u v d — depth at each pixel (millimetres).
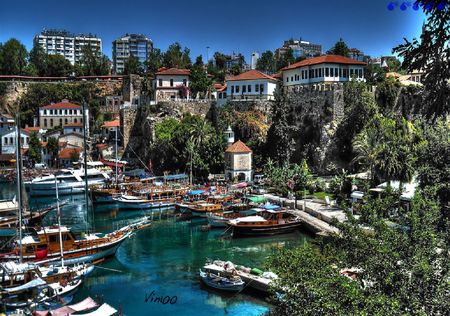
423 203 29766
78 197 109688
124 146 147375
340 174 100562
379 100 114562
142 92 169250
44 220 84375
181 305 46156
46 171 133375
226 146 121438
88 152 152500
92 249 57250
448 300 23609
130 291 49938
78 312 39656
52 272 48969
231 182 111250
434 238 26609
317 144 117062
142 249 65938
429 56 15156
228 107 136750
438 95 15617
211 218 77250
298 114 123500
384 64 168000
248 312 44219
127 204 93562
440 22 14578
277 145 120438
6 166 146125
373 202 32312
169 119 136500
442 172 44062
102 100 187000
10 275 45781
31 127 174000
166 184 108875
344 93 117750
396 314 22641
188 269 57000
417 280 24375
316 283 25953
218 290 49375
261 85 136125
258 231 72250
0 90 182500
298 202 86625
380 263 25844
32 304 43188
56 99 185125
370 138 88500
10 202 77188
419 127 85812
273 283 32656
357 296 23484
